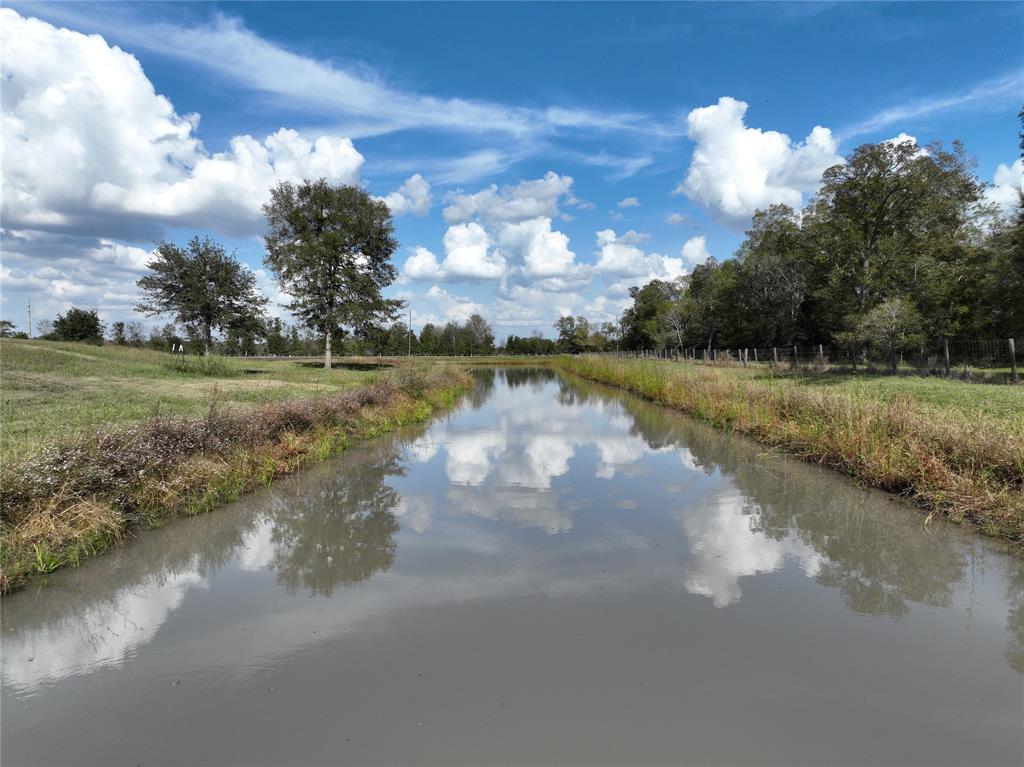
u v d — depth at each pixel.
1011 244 20.55
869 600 4.88
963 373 18.19
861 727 3.22
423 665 3.91
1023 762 2.93
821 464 10.01
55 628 4.53
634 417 17.59
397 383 18.55
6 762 3.00
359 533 6.77
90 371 19.45
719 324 51.19
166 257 29.28
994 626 4.42
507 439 13.53
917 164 22.48
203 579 5.47
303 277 36.53
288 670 3.87
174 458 7.95
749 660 3.94
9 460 6.69
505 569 5.65
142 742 3.15
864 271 22.89
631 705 3.43
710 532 6.72
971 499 6.80
